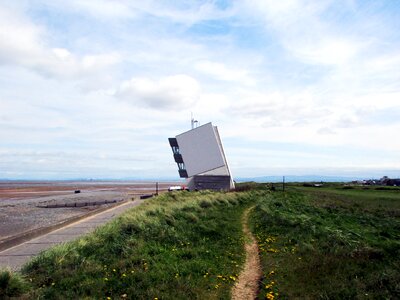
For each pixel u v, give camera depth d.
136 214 18.95
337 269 9.78
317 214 22.91
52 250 11.08
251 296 8.34
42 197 70.75
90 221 23.80
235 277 9.66
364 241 13.59
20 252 13.43
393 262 10.19
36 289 8.10
